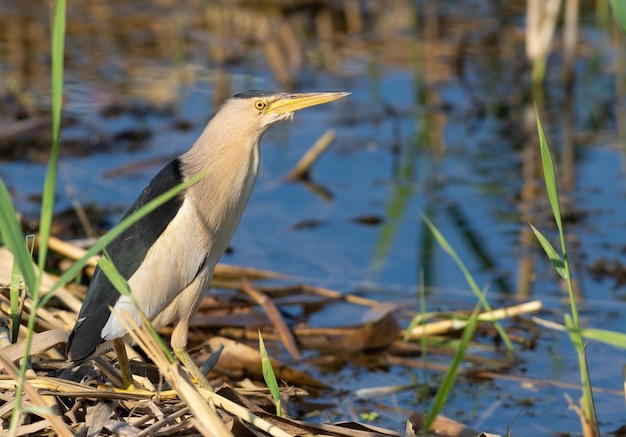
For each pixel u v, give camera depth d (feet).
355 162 46.93
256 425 19.81
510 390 29.12
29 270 17.42
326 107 54.39
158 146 47.24
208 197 24.18
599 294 34.63
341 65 58.75
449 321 31.91
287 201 42.88
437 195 43.19
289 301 33.86
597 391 28.60
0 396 20.61
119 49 60.64
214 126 24.54
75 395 20.30
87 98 52.80
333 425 21.29
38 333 22.89
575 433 26.50
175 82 55.36
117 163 45.68
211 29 64.64
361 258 37.70
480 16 67.67
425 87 56.18
